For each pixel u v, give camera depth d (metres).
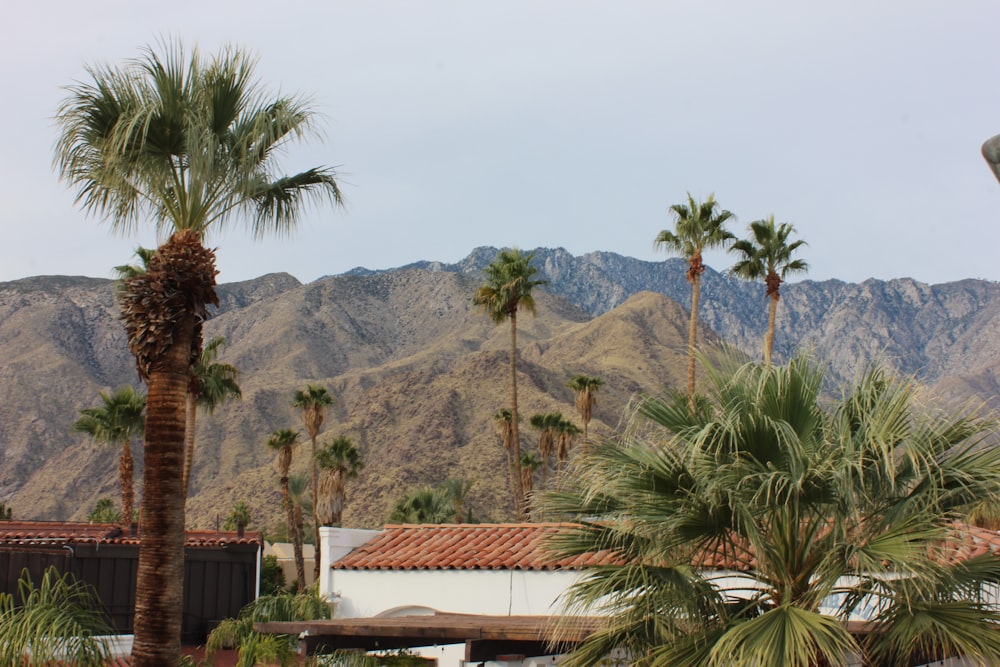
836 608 11.89
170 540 12.23
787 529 10.36
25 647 12.17
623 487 10.38
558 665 10.62
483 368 187.25
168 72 13.43
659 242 43.41
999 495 9.75
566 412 171.50
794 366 10.52
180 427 12.57
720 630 9.87
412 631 13.02
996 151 5.91
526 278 46.47
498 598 18.11
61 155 13.57
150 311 12.59
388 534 21.59
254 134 13.55
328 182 15.04
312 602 20.08
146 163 13.34
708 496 10.00
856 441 10.25
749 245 42.59
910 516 9.77
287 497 63.41
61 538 24.11
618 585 10.16
